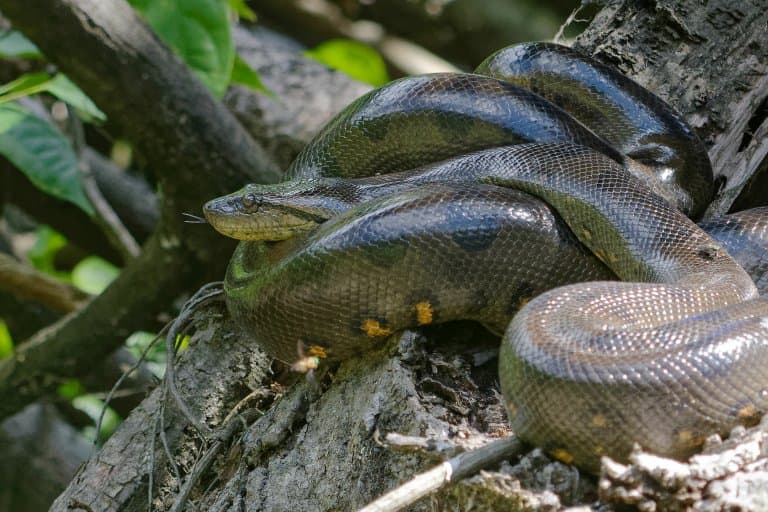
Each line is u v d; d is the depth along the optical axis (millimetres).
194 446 11922
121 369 18438
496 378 10234
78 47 14344
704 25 13609
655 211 10469
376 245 9883
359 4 27828
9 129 16625
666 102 12844
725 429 8094
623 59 13531
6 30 16922
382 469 9430
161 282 16531
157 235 16344
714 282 9594
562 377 8117
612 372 8047
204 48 15484
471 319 10492
